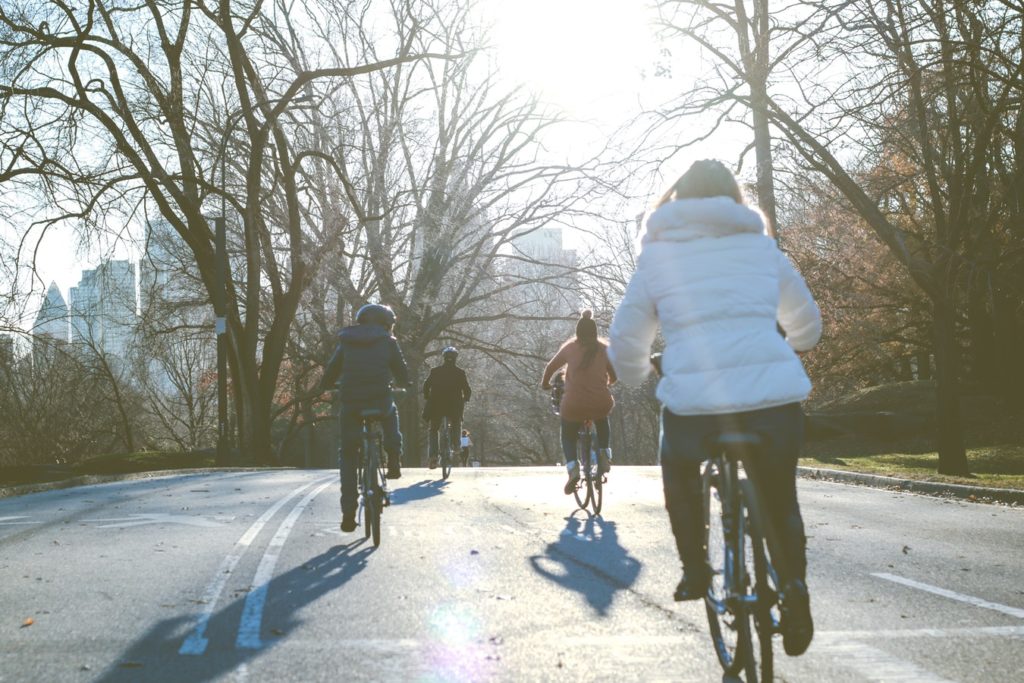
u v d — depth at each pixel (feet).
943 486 47.52
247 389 107.14
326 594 22.68
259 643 18.29
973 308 79.66
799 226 99.25
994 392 112.16
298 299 108.47
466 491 47.85
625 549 28.66
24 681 15.90
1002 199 64.44
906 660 16.85
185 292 128.36
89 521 36.94
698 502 15.37
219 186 112.68
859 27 56.70
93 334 129.80
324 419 149.48
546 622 19.72
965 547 29.45
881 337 119.85
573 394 36.76
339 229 107.55
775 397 13.85
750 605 13.96
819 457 86.12
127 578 24.82
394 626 19.54
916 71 56.03
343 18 120.57
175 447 200.85
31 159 87.76
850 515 38.09
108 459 87.81
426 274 138.72
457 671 16.33
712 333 14.11
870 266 103.40
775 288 14.48
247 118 102.78
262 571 25.64
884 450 94.43
